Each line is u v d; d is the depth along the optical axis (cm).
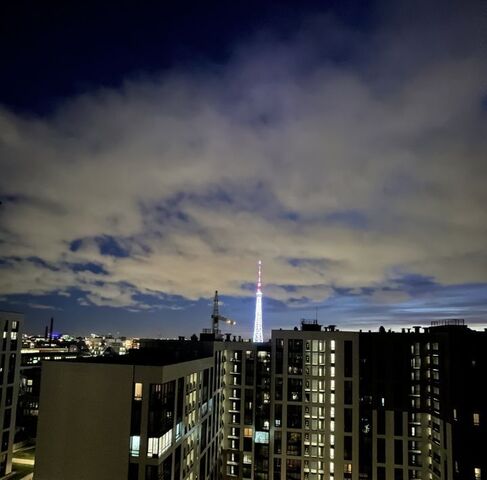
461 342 10156
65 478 7394
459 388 10031
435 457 11081
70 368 7650
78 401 7544
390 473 11662
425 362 11894
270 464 12544
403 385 11906
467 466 9669
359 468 11856
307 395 12512
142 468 7250
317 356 12600
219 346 13038
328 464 12062
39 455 7512
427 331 12719
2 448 12081
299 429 12412
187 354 11412
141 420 7356
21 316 13038
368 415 12012
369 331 12706
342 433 12075
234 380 13712
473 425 9756
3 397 12156
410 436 11694
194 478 9875
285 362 12781
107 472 7306
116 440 7356
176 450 8456
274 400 12706
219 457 13000
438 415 10962
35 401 17725
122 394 7450
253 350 13775
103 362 8031
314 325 13250
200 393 10512
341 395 12238
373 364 12200
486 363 9888
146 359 9088
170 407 8031
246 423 13475
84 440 7438
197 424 10150
